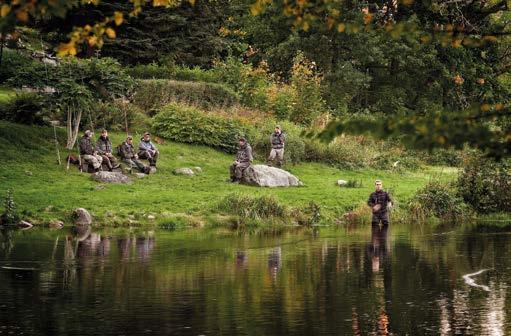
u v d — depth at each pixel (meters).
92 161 36.84
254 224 31.88
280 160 42.75
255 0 10.38
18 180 33.84
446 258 22.59
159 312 14.81
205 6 60.78
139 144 39.44
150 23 57.84
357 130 7.55
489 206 37.75
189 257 22.25
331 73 61.25
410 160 47.69
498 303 15.94
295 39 62.16
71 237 26.30
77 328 13.48
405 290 17.36
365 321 14.20
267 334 13.17
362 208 34.66
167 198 33.31
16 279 18.31
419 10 49.72
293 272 19.77
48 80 38.28
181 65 59.97
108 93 39.72
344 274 19.56
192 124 44.78
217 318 14.36
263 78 53.62
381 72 67.25
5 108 41.72
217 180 38.66
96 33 8.50
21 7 7.32
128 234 27.67
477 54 64.75
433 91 66.19
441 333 13.33
